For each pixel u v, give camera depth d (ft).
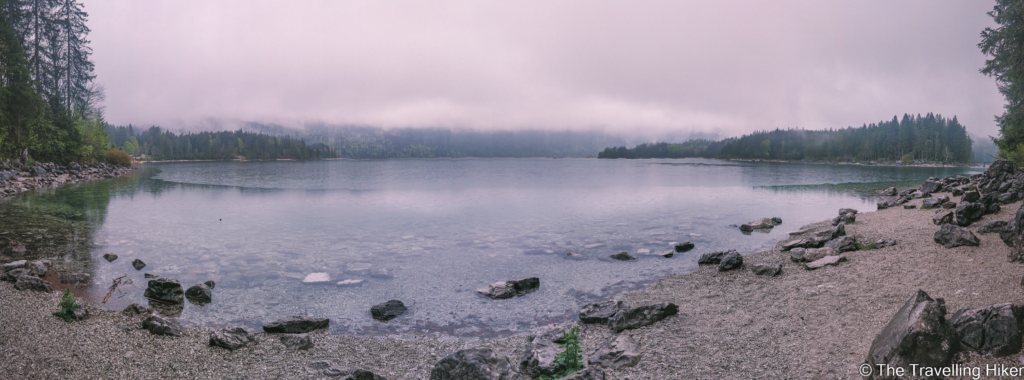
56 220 74.79
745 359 22.29
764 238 62.34
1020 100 114.11
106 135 273.54
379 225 75.05
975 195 60.70
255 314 33.76
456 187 162.50
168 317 32.32
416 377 23.36
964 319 18.69
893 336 18.71
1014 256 32.35
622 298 37.45
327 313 34.30
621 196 126.52
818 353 21.72
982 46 112.88
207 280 41.34
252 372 23.31
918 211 68.74
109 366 22.98
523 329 31.42
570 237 64.44
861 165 510.99
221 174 257.75
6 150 159.43
